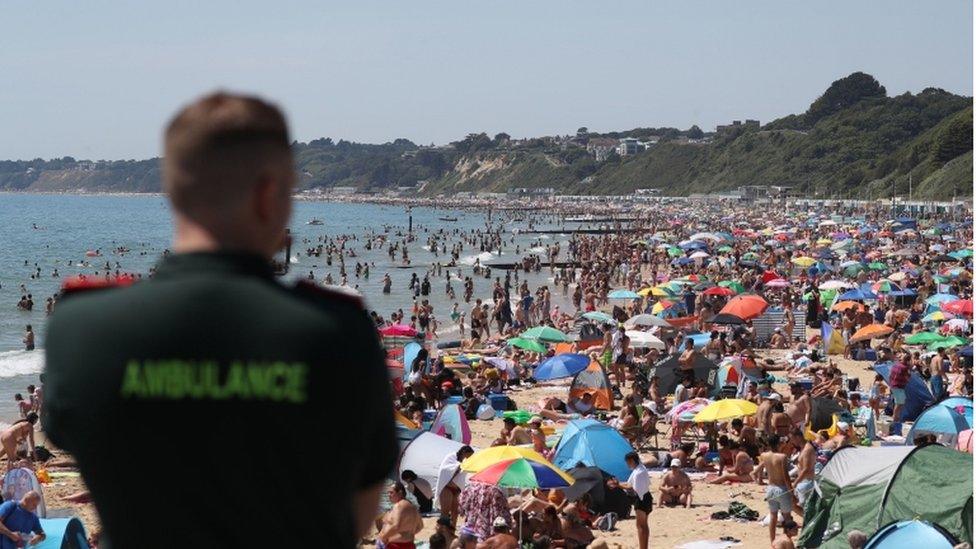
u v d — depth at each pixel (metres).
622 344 35.34
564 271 77.31
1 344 49.38
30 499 14.73
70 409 2.18
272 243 2.31
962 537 15.74
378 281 81.88
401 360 32.75
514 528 16.80
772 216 167.12
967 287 48.97
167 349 2.16
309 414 2.17
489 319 57.03
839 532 16.94
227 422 2.15
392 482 18.78
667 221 176.88
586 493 19.17
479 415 29.56
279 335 2.17
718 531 19.06
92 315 2.20
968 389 29.30
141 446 2.16
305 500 2.20
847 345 38.78
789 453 22.72
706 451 24.56
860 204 175.38
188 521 2.17
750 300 41.75
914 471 16.52
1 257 104.25
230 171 2.21
